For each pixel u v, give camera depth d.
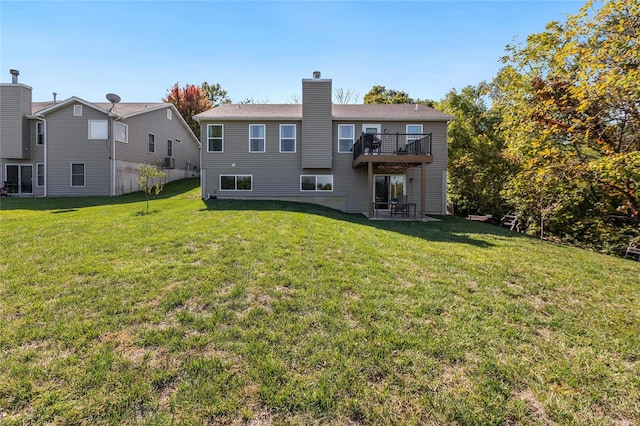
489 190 15.98
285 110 15.44
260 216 9.30
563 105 9.30
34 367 2.35
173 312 3.23
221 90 40.12
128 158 16.98
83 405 2.02
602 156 9.28
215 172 14.46
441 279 4.48
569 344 2.88
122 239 5.98
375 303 3.56
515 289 4.23
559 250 7.38
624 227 9.80
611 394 2.24
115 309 3.24
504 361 2.58
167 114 20.89
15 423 1.89
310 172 14.61
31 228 6.94
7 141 15.96
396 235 8.03
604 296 4.14
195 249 5.45
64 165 15.79
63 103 15.41
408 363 2.51
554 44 9.75
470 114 21.44
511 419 2.00
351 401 2.10
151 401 2.06
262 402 2.08
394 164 12.80
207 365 2.41
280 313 3.27
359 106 16.25
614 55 8.16
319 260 5.07
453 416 2.00
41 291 3.63
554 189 10.84
